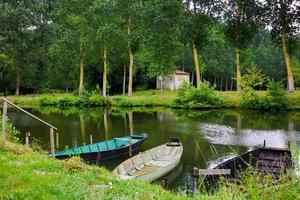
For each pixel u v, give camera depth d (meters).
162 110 48.75
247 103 47.72
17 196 7.10
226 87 88.50
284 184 6.18
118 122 36.81
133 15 56.16
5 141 12.17
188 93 50.91
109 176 9.95
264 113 43.69
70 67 70.62
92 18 56.66
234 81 93.81
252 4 49.78
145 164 18.41
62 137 28.08
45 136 28.17
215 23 52.19
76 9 58.69
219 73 86.88
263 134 29.44
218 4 50.69
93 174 9.68
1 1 70.50
